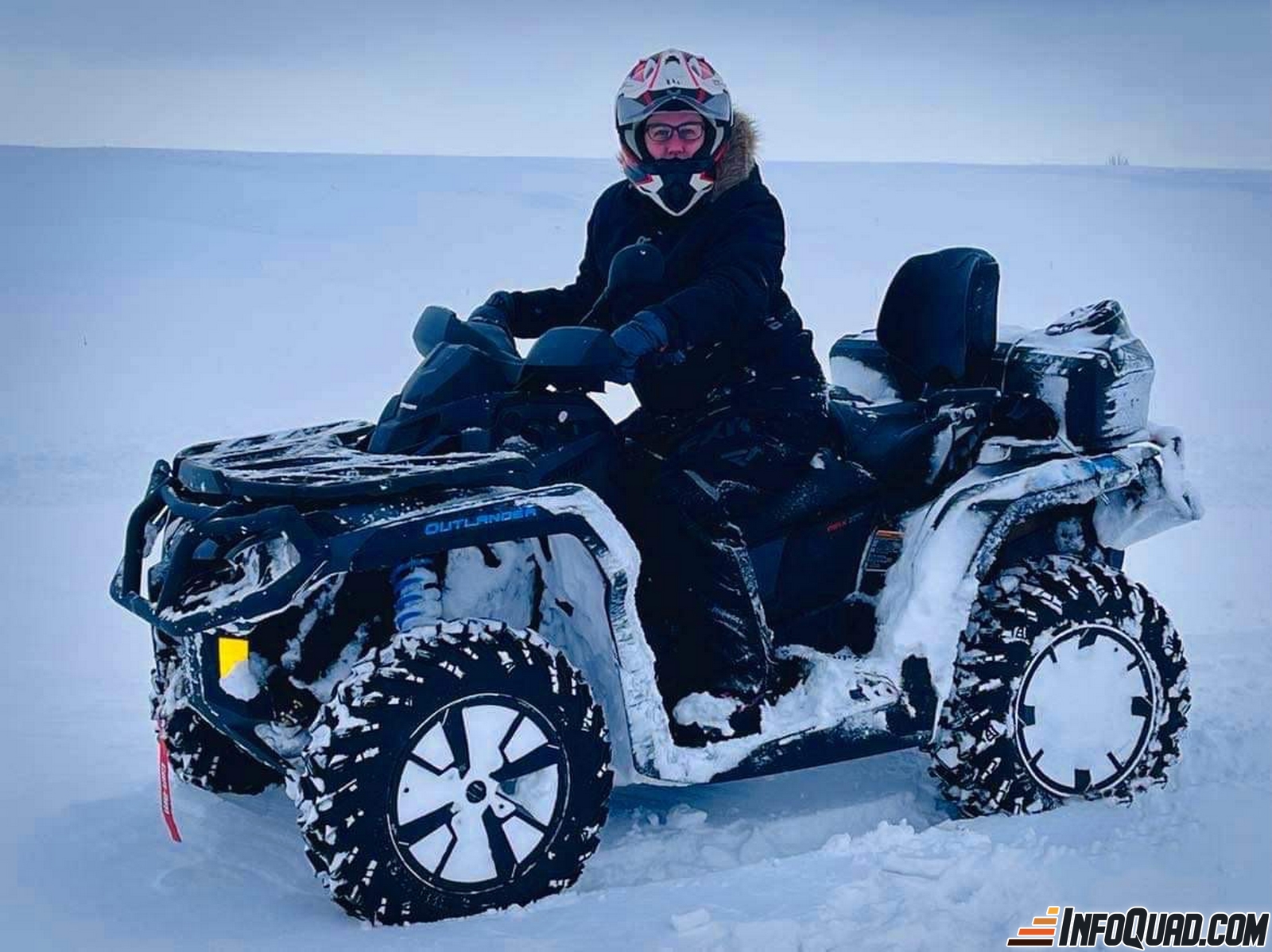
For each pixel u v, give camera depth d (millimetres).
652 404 3674
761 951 2654
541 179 32594
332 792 2750
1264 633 5332
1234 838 3250
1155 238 25609
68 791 3705
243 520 2805
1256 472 9508
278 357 15164
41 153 35312
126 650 5410
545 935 2744
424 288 19594
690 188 3621
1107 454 3695
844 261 20922
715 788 3754
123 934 2785
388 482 2881
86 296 18719
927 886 2951
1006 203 29750
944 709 3514
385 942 2715
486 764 2867
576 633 3281
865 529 3711
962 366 3898
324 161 35375
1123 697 3566
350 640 3262
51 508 8359
